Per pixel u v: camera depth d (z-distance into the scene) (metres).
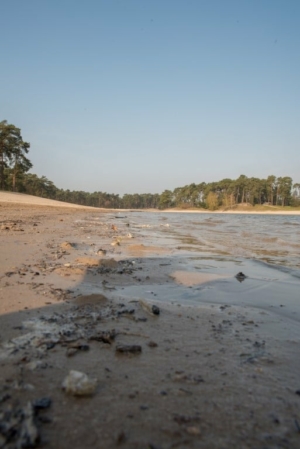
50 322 3.33
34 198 67.94
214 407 2.03
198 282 5.85
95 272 6.08
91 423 1.82
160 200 169.62
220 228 23.11
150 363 2.58
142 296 4.73
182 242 12.69
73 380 2.13
